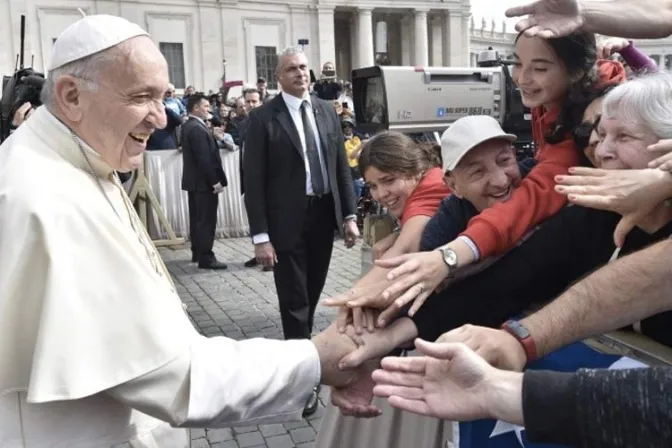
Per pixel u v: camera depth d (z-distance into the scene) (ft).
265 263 13.89
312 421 12.54
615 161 4.62
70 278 4.78
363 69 15.66
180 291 22.47
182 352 4.99
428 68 15.37
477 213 6.09
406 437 6.49
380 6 125.59
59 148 5.36
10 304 4.75
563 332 4.30
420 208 7.28
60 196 5.00
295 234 13.80
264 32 115.24
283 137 13.62
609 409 3.20
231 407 5.04
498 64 16.51
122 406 5.32
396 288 4.97
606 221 4.93
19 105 14.73
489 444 5.00
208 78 111.55
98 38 5.13
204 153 24.84
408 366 4.03
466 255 5.08
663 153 4.26
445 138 5.90
